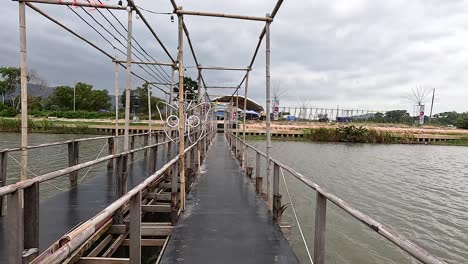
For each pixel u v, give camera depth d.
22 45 4.14
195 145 7.86
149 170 7.57
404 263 6.27
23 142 4.27
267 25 4.68
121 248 4.52
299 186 11.79
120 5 4.58
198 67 8.55
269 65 4.80
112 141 7.94
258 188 6.15
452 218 9.15
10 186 2.24
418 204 10.52
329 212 9.07
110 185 6.20
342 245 7.01
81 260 3.41
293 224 7.94
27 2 4.07
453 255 6.87
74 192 5.61
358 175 15.26
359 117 62.28
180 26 4.46
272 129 35.94
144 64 7.64
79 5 4.33
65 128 28.98
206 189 6.38
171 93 9.20
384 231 1.63
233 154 12.53
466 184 14.16
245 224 4.30
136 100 12.80
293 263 3.19
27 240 2.68
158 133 11.65
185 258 3.26
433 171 17.73
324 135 35.38
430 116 63.12
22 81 4.19
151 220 7.45
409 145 35.38
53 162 12.62
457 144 36.78
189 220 4.45
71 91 54.62
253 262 3.20
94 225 1.76
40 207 4.65
